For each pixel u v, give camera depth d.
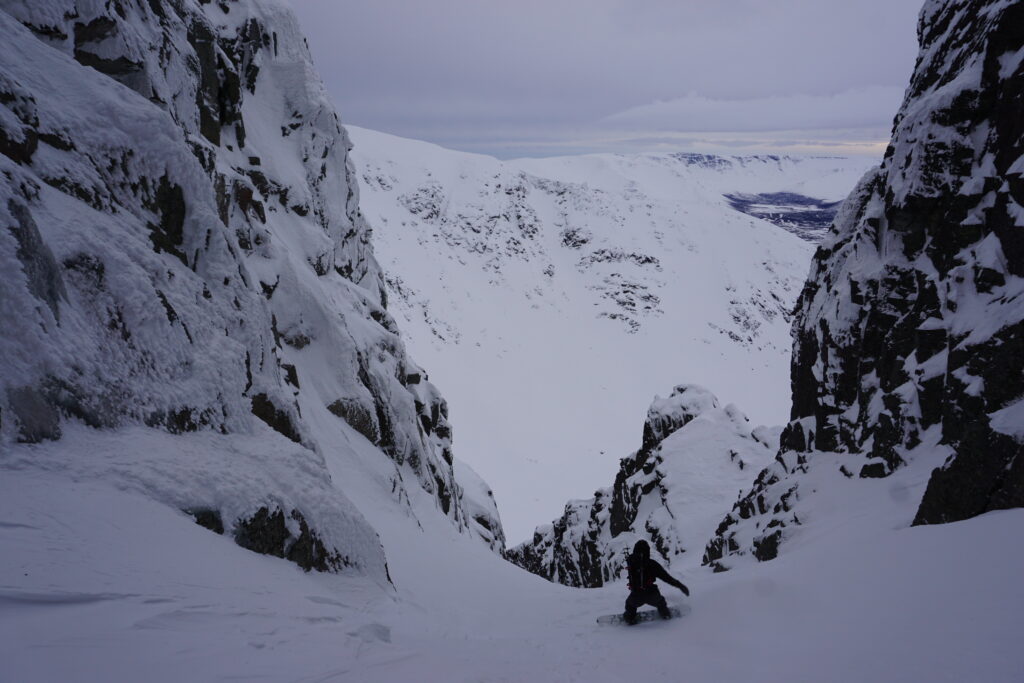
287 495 9.65
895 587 7.00
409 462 30.97
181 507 7.45
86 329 8.13
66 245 8.46
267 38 34.62
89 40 13.67
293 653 5.05
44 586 4.70
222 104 28.30
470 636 9.88
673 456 43.16
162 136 11.98
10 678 3.53
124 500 6.72
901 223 21.36
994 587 5.95
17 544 5.11
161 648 4.43
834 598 7.32
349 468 22.72
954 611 5.60
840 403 23.00
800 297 30.00
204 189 12.73
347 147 37.91
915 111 21.16
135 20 16.30
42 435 6.79
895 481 16.89
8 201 7.38
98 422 7.68
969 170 19.19
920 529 9.77
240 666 4.45
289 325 25.41
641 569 9.25
